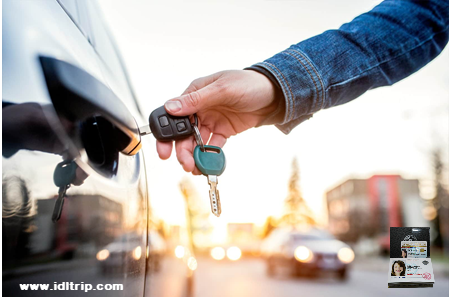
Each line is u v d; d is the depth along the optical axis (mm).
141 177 816
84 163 606
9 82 519
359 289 7172
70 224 560
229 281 7922
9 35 539
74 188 577
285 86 1080
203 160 982
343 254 8688
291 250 8859
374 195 45219
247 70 1101
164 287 901
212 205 971
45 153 542
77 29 728
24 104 527
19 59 541
